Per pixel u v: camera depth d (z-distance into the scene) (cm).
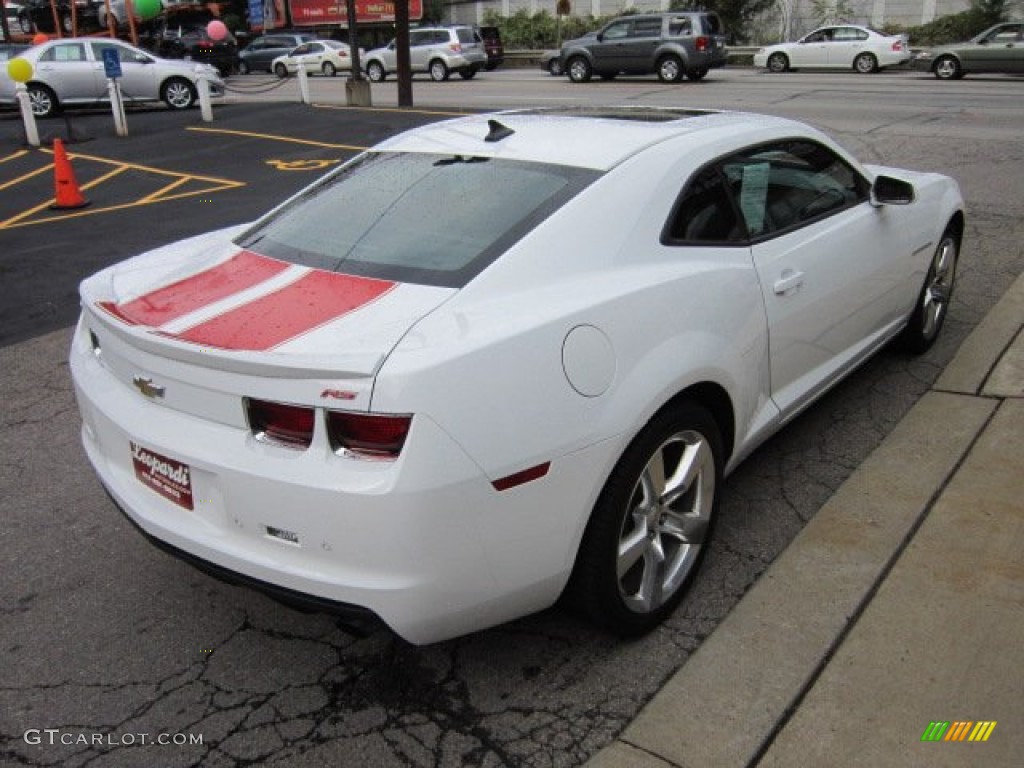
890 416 445
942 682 265
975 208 862
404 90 1850
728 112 400
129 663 295
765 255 338
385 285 272
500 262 269
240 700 277
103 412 282
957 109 1577
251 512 244
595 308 267
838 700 261
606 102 1903
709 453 306
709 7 3694
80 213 1011
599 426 255
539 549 252
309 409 233
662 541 304
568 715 267
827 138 408
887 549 330
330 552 236
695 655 282
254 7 4300
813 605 302
